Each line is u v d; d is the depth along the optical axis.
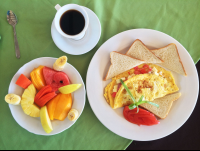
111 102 0.34
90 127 0.35
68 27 0.30
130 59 0.33
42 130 0.33
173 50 0.33
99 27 0.33
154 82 0.33
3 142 0.35
